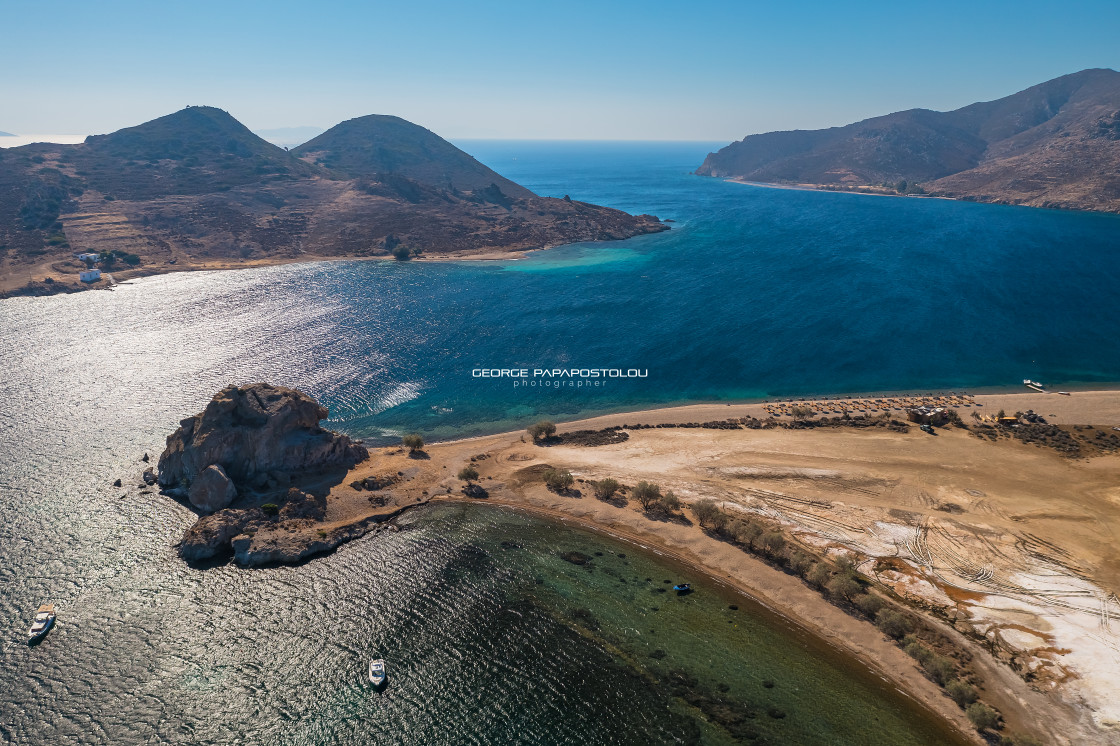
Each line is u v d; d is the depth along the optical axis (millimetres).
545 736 55625
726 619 72188
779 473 103312
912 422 123562
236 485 92938
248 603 71875
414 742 54688
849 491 97688
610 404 139250
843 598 74750
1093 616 70625
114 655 63312
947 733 57406
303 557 80875
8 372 139250
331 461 102375
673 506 94188
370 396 138125
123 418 118375
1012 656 65625
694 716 58312
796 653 67125
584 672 63312
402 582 76938
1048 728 57594
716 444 115000
